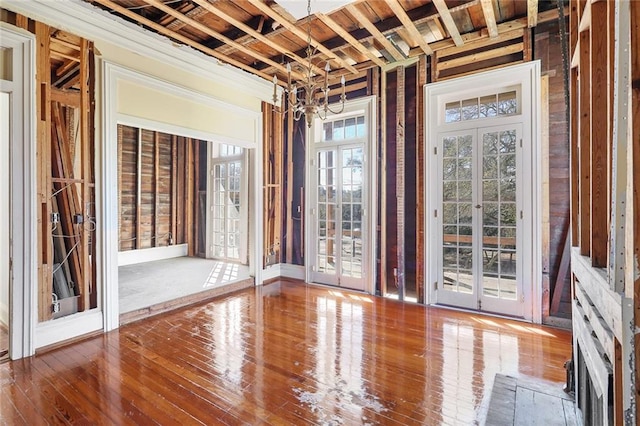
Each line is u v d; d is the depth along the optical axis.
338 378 2.51
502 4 3.36
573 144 2.18
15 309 2.79
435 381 2.46
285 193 5.83
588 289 1.52
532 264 3.63
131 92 3.61
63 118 3.22
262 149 5.42
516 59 3.72
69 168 3.22
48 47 2.98
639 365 0.96
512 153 3.76
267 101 5.47
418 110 4.35
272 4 3.23
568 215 3.46
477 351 2.95
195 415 2.08
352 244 5.04
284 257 5.86
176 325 3.58
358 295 4.74
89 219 3.31
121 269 6.12
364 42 3.99
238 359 2.81
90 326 3.29
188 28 3.74
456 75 4.08
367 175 4.82
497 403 2.14
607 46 1.34
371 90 4.75
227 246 7.09
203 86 4.43
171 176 7.60
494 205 3.88
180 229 7.74
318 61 4.54
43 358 2.81
